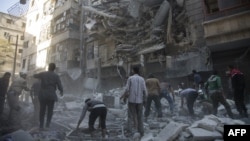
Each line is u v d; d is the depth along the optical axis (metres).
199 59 14.77
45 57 29.83
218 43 12.93
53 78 5.92
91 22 24.03
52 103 5.87
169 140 4.48
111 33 22.53
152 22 19.28
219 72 13.90
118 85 21.39
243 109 6.89
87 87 22.09
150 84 7.54
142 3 20.44
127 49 20.19
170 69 16.36
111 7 22.31
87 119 7.94
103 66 22.47
